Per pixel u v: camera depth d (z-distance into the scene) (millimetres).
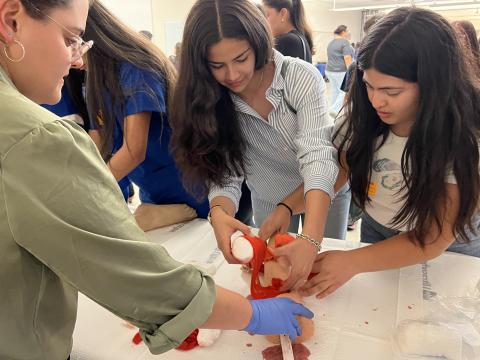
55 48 490
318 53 8234
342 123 1021
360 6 7289
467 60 787
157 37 5367
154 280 487
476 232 1004
